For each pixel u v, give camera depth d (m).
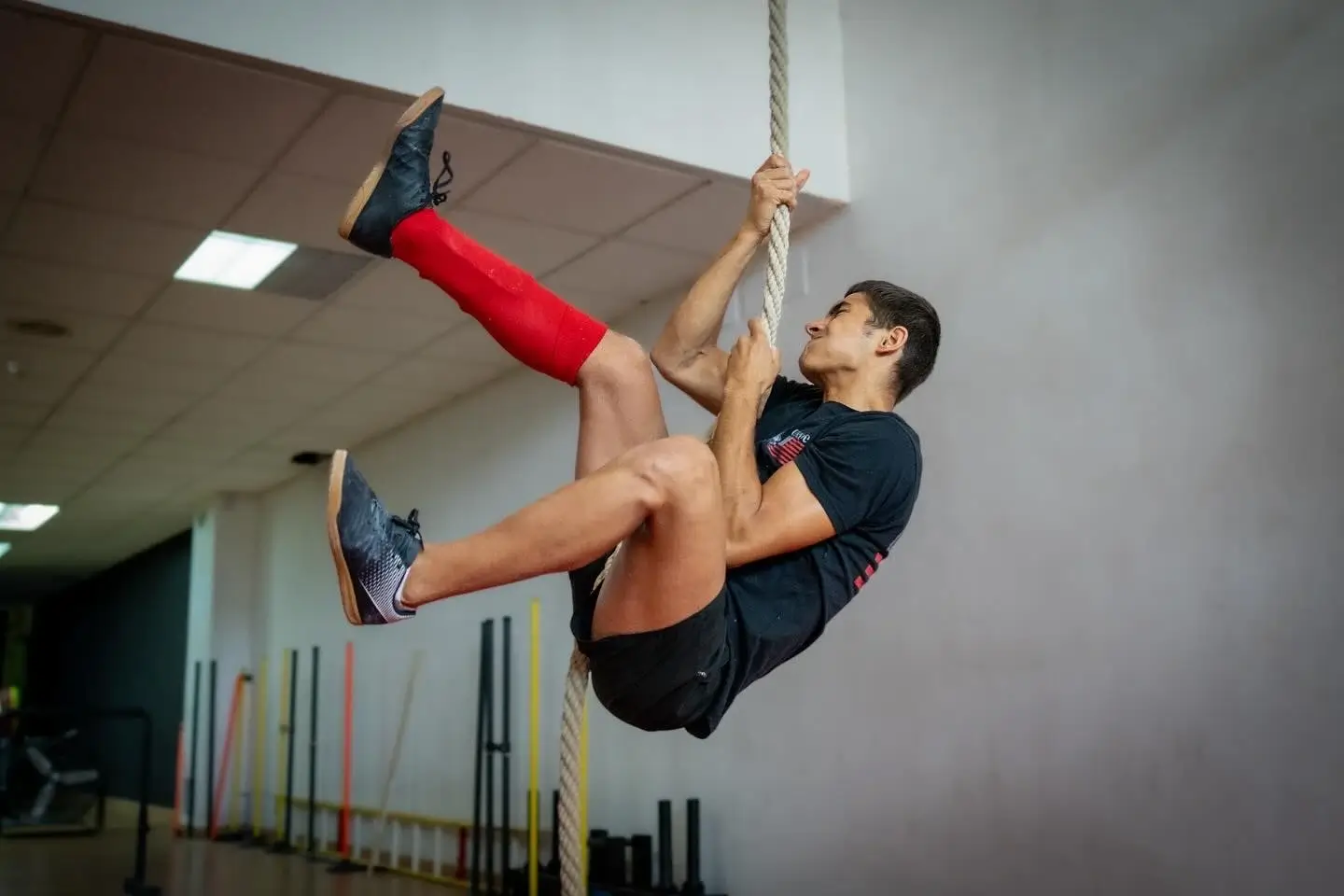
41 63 3.46
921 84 4.31
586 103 4.05
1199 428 3.25
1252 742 3.03
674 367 2.29
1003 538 3.78
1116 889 3.32
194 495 10.27
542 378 6.45
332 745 8.45
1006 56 3.99
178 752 10.45
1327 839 2.85
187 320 5.78
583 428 2.02
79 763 11.10
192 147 4.02
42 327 5.82
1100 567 3.47
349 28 3.63
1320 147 3.04
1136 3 3.57
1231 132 3.26
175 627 11.95
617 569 1.80
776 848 4.53
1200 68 3.37
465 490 7.11
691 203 4.59
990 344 3.90
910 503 2.00
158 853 8.63
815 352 2.11
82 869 7.83
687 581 1.72
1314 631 2.92
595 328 2.03
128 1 3.29
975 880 3.73
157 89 3.63
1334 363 2.95
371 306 5.66
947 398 4.04
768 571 1.94
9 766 10.50
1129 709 3.34
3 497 10.14
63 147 4.00
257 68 3.53
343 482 1.69
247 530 10.34
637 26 4.22
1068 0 3.80
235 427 7.96
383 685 7.81
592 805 5.61
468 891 6.32
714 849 4.83
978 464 3.90
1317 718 2.90
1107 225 3.58
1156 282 3.41
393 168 2.00
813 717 4.43
